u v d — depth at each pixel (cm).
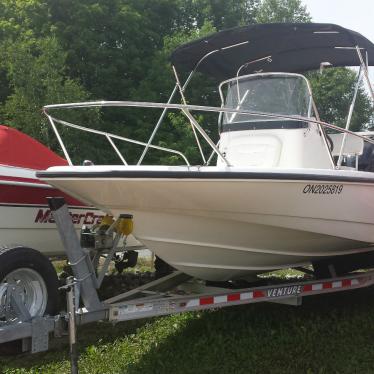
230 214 401
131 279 633
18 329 338
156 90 1727
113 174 363
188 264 438
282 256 465
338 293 559
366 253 550
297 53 556
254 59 565
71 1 1850
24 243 515
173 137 1452
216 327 462
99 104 382
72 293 353
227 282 503
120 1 1925
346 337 444
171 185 369
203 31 1753
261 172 382
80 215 557
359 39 496
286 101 482
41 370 383
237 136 497
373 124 641
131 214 396
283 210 412
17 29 1744
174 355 405
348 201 446
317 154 471
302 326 458
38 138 1394
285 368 381
